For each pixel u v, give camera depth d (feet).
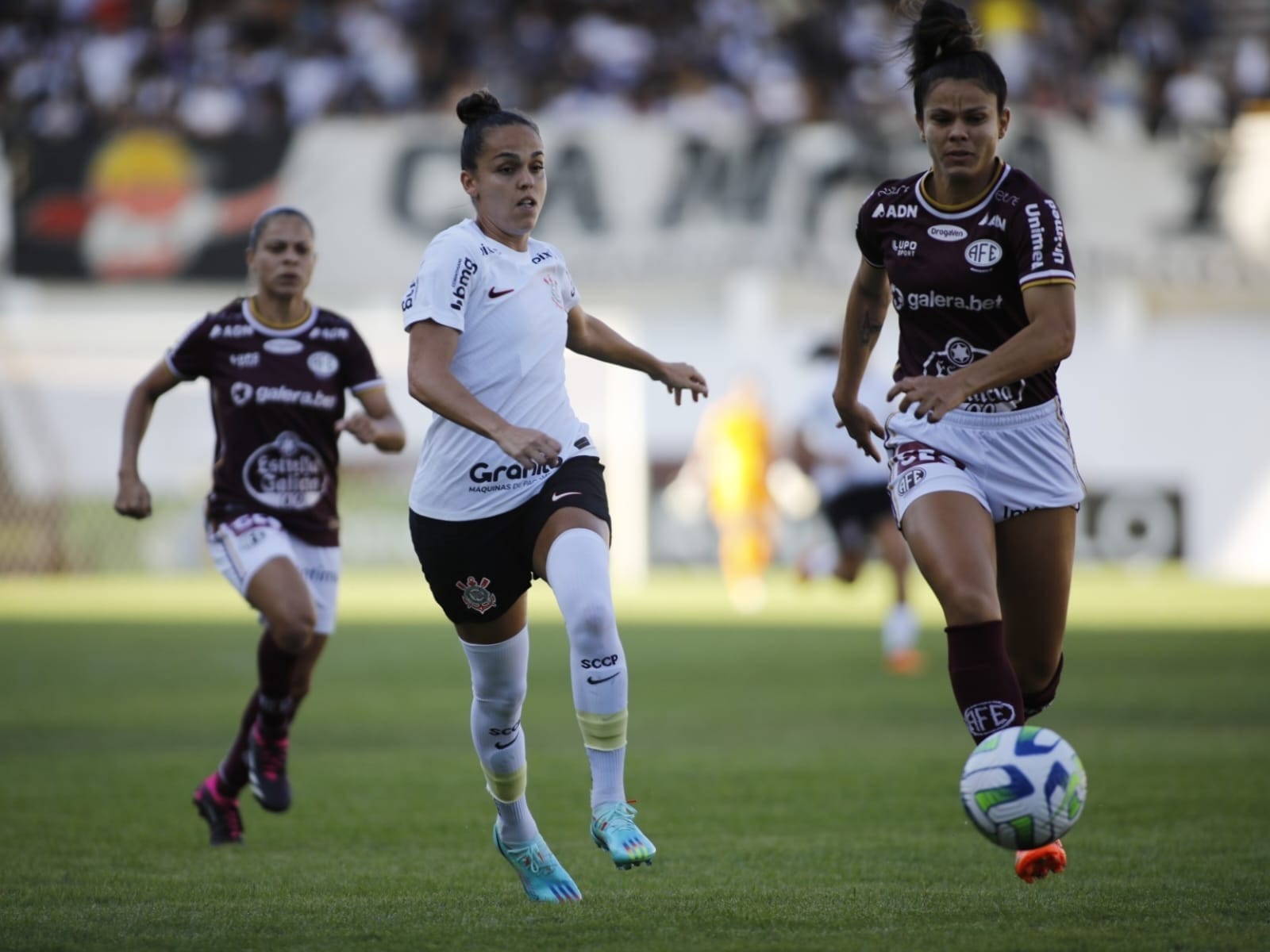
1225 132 247.70
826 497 141.38
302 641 63.57
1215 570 261.24
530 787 75.31
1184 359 260.83
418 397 46.47
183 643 155.63
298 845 61.31
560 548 46.70
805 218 244.83
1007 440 48.83
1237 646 144.36
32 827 65.77
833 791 72.69
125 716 105.70
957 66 46.50
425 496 48.91
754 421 211.82
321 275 250.98
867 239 50.42
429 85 281.54
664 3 290.35
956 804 68.85
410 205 250.16
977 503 47.85
